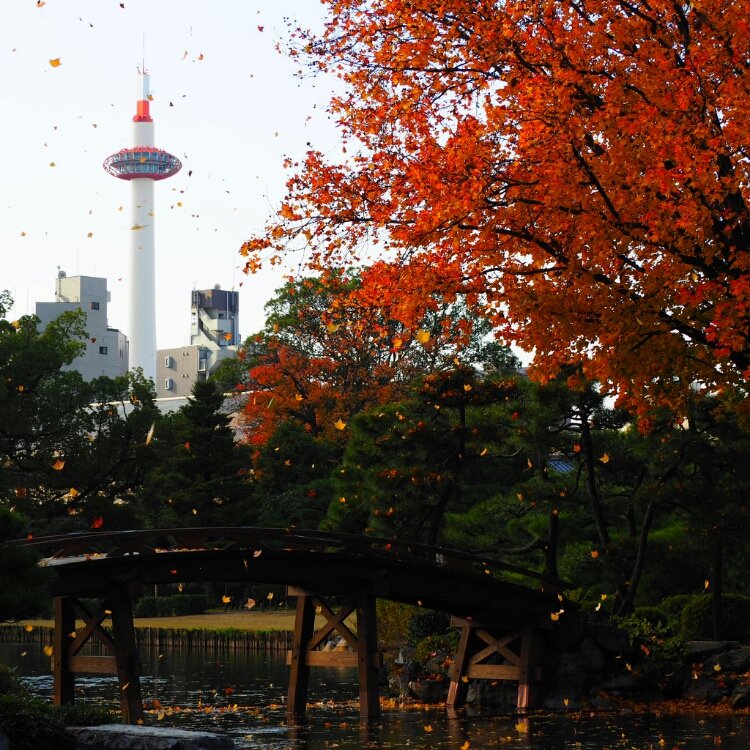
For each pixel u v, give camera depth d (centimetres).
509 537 3400
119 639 2089
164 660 3925
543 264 1644
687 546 3095
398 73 1648
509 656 2564
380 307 1752
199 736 1602
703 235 1511
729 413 2806
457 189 1562
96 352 15725
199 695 2842
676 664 2611
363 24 1662
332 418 6831
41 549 2014
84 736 1627
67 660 2162
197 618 5441
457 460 3281
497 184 1587
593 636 2655
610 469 3100
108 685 3130
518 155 1576
